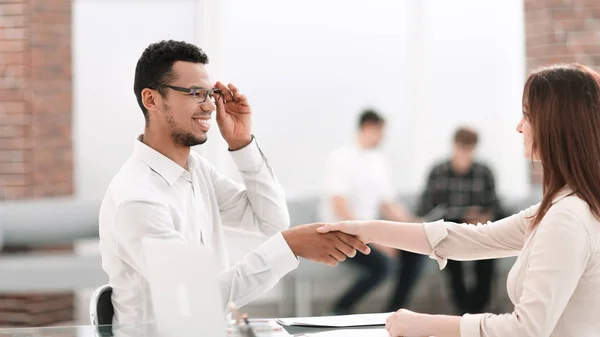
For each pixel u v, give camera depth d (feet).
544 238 6.41
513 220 7.97
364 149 19.86
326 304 20.88
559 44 21.17
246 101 8.68
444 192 19.94
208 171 8.71
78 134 21.57
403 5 23.73
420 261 19.77
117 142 21.86
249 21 23.16
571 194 6.58
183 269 5.92
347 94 23.63
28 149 20.20
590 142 6.63
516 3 23.73
